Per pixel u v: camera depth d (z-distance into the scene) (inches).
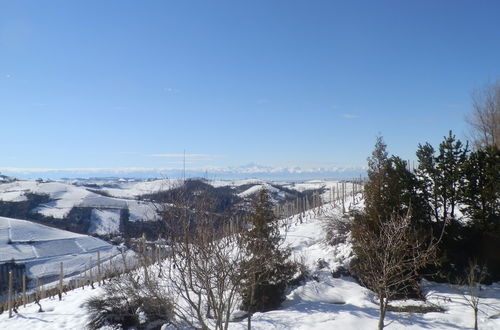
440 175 878.4
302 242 1117.1
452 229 847.7
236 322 655.1
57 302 1091.9
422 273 837.2
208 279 361.4
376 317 663.1
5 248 2903.5
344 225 1070.4
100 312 748.0
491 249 812.6
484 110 1435.8
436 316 653.3
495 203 807.1
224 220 375.9
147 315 686.5
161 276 435.8
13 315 975.6
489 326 598.5
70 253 2864.2
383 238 529.3
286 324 643.5
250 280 476.7
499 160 818.8
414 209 841.5
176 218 348.2
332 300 791.7
